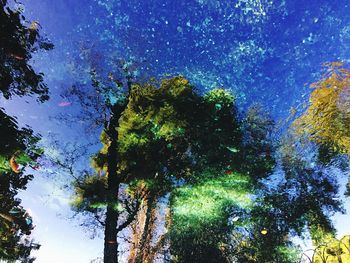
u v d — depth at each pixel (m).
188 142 14.73
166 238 15.76
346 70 11.43
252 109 15.21
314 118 12.06
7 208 10.17
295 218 16.75
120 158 14.13
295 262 15.82
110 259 11.50
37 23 7.75
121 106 14.00
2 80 7.77
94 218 13.16
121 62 14.27
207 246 15.50
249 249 16.58
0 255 12.58
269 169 15.85
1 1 7.03
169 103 14.17
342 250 13.45
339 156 13.46
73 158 12.37
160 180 14.10
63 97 13.20
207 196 14.70
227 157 14.81
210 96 15.02
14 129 7.63
